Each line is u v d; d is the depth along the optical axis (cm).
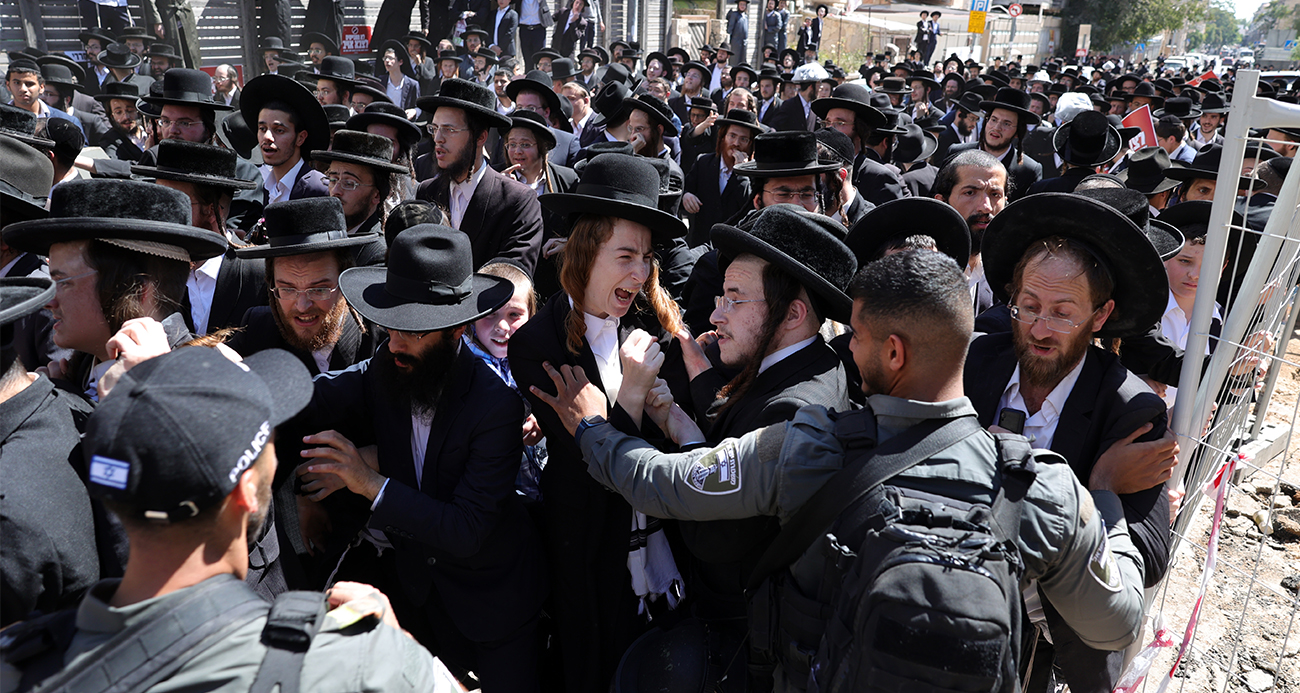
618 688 250
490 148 790
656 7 2506
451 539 232
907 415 174
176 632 120
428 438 246
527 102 888
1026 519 164
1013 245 233
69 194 237
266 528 232
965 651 140
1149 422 218
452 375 242
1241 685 345
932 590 144
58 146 509
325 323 284
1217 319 357
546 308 260
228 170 392
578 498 253
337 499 263
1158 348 319
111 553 187
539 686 282
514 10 1658
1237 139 224
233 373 134
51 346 287
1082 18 6316
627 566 267
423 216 375
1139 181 562
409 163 602
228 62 1498
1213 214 232
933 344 171
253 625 126
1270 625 382
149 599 123
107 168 593
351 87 868
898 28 3359
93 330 234
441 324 227
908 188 743
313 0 1533
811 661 175
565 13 1858
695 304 375
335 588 151
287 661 124
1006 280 246
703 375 254
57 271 226
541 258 523
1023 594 199
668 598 275
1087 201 209
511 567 256
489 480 240
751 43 2797
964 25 4106
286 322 285
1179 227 371
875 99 912
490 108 517
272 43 1447
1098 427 223
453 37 1603
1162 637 282
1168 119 927
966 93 1250
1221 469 284
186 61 1389
